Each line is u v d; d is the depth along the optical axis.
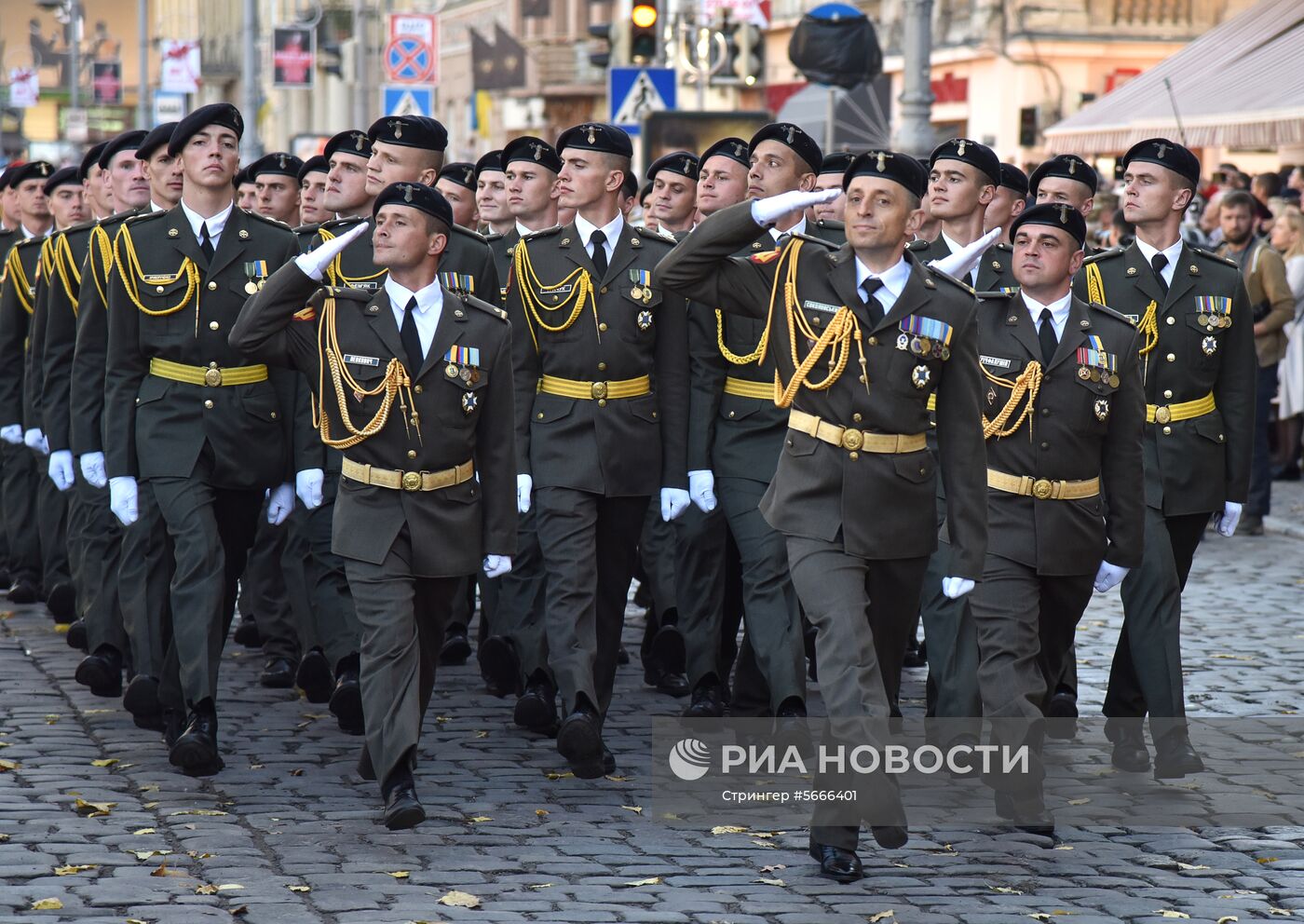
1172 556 26.03
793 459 21.81
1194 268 26.45
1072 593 24.53
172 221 26.16
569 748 25.25
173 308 25.86
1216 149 85.00
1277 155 84.50
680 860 21.95
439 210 23.28
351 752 27.02
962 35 107.38
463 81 179.00
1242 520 50.38
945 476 21.81
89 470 26.73
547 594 26.05
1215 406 26.67
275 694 31.03
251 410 26.11
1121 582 26.14
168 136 27.91
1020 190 29.84
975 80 107.19
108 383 26.19
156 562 26.91
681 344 26.62
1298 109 62.38
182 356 25.95
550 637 25.81
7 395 36.50
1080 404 23.88
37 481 39.47
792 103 90.62
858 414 21.44
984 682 23.62
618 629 26.89
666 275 21.95
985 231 29.81
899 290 21.55
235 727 28.52
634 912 19.97
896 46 113.81
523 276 26.52
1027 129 88.88
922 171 21.39
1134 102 74.38
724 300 22.09
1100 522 24.23
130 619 27.02
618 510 26.58
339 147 30.83
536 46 157.25
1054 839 23.05
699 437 26.98
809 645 32.34
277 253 26.59
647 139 68.00
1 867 21.12
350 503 23.47
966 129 108.56
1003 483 23.95
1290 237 56.84
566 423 26.22
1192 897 20.83
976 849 22.62
